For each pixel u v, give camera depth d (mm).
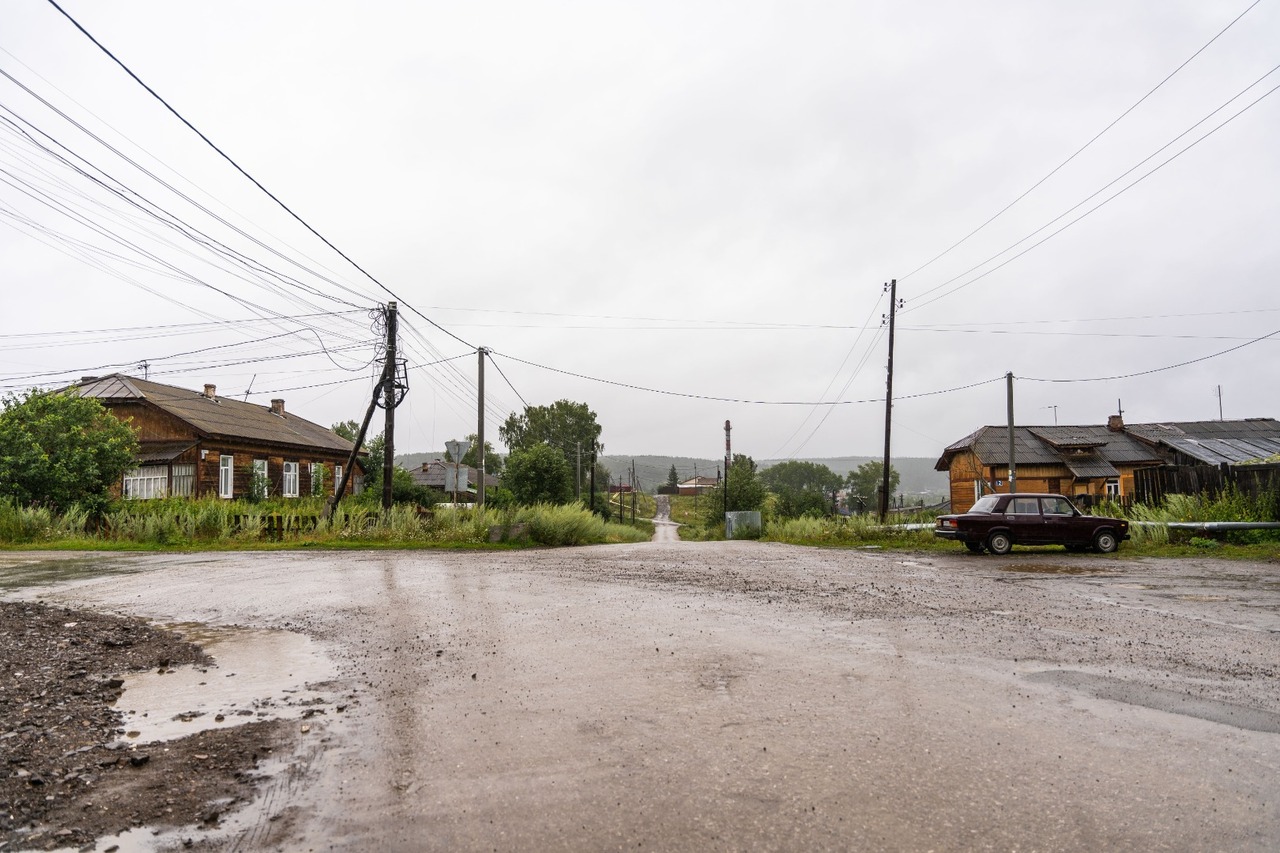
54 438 23531
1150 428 45094
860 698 5305
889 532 24188
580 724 4762
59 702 5227
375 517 23609
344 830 3350
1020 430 43031
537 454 50000
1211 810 3512
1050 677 5867
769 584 11891
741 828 3344
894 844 3197
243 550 19359
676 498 152250
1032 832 3305
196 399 37531
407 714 4996
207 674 6066
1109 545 18141
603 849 3160
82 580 12297
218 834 3324
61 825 3396
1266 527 18547
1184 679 5809
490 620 8398
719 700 5266
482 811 3523
